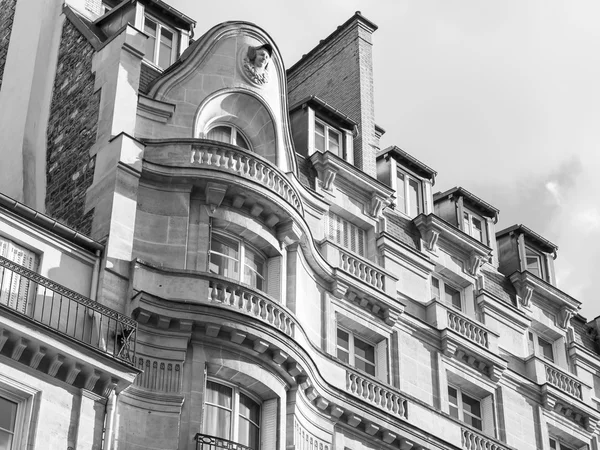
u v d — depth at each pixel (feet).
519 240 157.48
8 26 141.69
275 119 127.54
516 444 137.80
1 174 129.08
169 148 118.42
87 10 137.59
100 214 112.68
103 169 115.75
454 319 138.72
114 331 104.63
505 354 144.77
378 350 130.41
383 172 146.72
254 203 118.32
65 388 97.60
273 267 120.26
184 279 110.63
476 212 154.81
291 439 112.16
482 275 147.74
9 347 94.79
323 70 157.58
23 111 131.34
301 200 126.21
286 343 111.86
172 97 123.54
